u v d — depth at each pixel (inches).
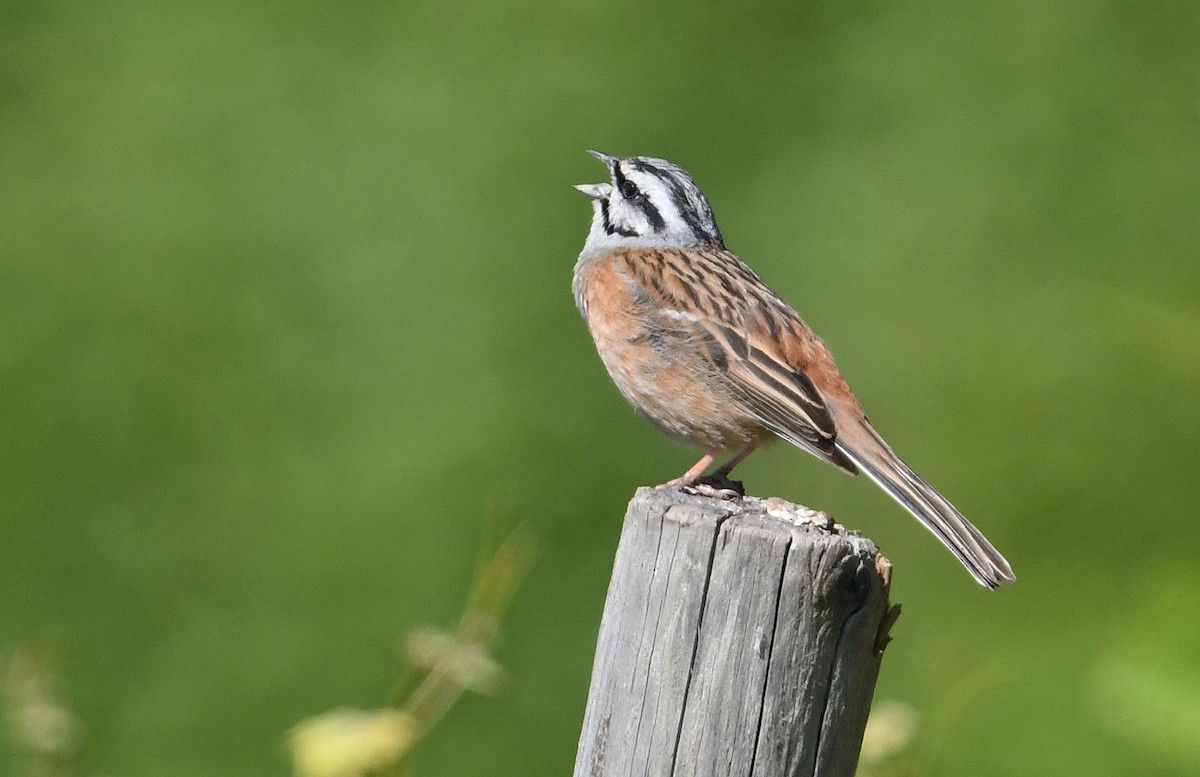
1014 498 568.4
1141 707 327.0
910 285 637.9
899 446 597.9
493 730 499.8
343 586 531.8
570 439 588.1
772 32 735.1
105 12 704.4
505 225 632.4
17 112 677.9
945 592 547.2
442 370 594.2
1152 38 671.1
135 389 591.2
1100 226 631.2
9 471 568.7
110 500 567.2
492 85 672.4
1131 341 574.6
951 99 689.0
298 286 620.1
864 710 215.8
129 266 624.7
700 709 213.8
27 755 324.2
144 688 508.1
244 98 669.3
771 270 665.6
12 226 636.1
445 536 539.2
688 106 697.0
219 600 537.6
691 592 215.9
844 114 709.3
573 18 701.9
